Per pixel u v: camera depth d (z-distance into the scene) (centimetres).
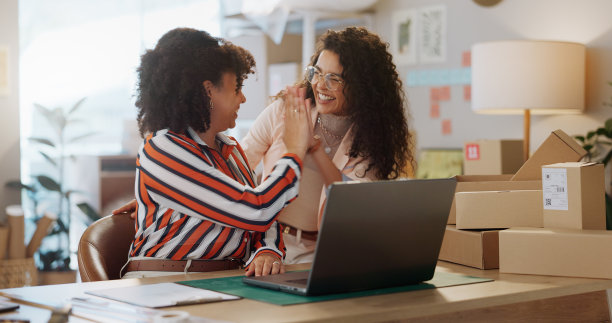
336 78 214
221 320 131
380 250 158
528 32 510
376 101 219
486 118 542
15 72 512
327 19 630
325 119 226
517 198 199
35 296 156
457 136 568
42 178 547
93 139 676
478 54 445
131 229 220
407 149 234
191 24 682
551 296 165
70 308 131
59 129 568
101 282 173
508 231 186
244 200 180
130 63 683
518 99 429
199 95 188
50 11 659
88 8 670
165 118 188
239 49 198
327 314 136
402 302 147
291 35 652
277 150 231
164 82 186
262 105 637
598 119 462
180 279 177
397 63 621
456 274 183
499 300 156
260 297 152
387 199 155
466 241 195
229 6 646
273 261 186
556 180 194
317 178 223
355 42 216
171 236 190
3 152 509
